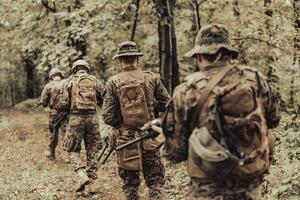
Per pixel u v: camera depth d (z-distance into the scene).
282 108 10.29
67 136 8.59
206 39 3.77
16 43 16.72
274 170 7.37
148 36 14.27
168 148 3.93
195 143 3.58
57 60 13.83
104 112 6.31
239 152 3.52
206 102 3.63
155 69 14.02
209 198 3.62
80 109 8.52
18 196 8.16
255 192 3.69
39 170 10.23
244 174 3.55
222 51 3.75
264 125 3.66
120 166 6.36
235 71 3.71
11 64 21.14
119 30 14.18
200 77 3.73
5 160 11.27
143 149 6.29
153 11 13.90
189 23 13.60
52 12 15.15
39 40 15.21
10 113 19.30
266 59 11.66
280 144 8.28
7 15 15.82
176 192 7.96
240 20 12.03
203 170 3.57
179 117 3.80
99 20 13.48
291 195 6.57
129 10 14.00
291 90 10.38
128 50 6.30
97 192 8.40
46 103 11.05
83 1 14.17
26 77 21.94
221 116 3.57
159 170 6.39
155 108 6.55
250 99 3.59
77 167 8.39
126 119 6.22
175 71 12.34
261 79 3.77
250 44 11.74
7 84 21.97
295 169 7.21
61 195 8.26
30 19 15.09
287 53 10.91
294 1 11.23
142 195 8.15
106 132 10.99
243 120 3.53
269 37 11.36
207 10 12.78
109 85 6.32
